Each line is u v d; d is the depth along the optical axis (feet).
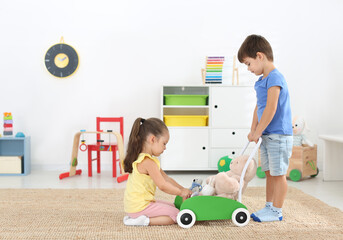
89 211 6.17
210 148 10.52
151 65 11.32
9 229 5.10
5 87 11.15
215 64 10.82
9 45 11.12
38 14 11.12
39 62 11.19
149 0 11.25
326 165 9.39
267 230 5.08
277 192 5.62
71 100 11.26
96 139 11.12
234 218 5.23
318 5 11.37
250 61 5.71
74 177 9.99
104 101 11.31
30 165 11.10
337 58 11.44
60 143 11.31
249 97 10.55
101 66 11.27
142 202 5.27
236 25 11.33
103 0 11.20
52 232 4.97
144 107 11.37
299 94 11.39
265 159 5.84
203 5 11.31
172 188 5.26
